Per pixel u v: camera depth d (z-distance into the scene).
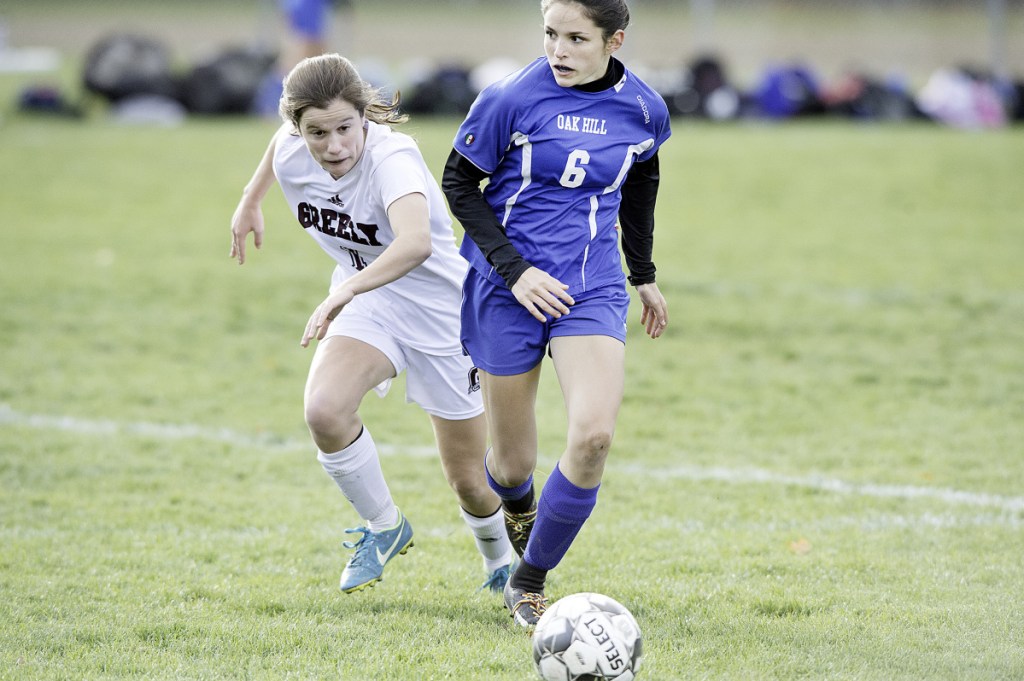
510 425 14.18
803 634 14.08
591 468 13.16
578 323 13.52
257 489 20.64
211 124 77.31
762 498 20.20
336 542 17.95
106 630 14.16
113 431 23.95
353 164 14.46
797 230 47.72
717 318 34.09
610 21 13.14
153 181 56.88
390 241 15.11
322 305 13.50
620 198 14.41
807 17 132.00
